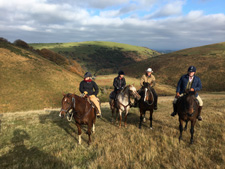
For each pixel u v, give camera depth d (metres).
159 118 8.55
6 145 5.70
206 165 3.96
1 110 25.55
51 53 66.50
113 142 5.53
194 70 5.35
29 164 4.40
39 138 6.32
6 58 41.16
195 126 6.82
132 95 6.62
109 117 9.70
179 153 4.60
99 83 63.12
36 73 39.78
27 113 11.41
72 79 44.81
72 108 5.00
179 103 5.58
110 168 4.07
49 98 32.69
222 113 8.28
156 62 106.56
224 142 5.03
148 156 4.46
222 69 67.81
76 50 191.00
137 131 6.54
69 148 5.39
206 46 121.12
